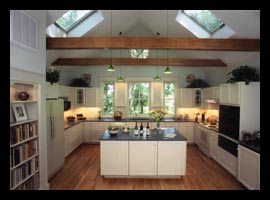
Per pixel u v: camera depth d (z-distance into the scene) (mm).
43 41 3100
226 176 3754
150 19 5422
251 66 4160
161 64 5461
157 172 3561
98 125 6309
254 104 3477
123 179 3578
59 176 3727
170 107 6930
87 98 6477
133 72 6789
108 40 3639
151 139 3531
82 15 4469
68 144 5062
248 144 3209
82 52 5590
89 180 3547
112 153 3564
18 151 2529
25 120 2814
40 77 2998
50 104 3607
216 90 5125
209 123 5684
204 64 5332
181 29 4855
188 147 5965
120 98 6785
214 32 4488
